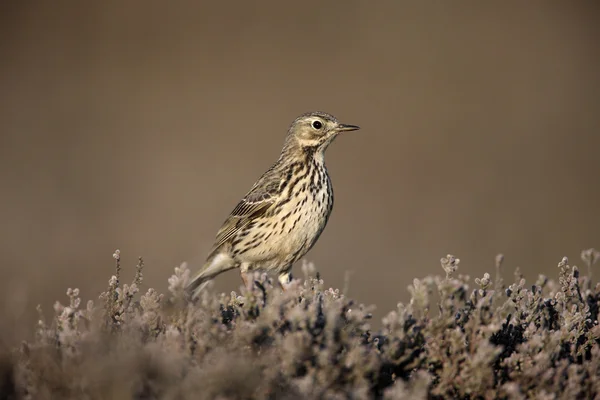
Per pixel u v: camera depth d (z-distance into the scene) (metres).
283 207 8.20
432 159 24.36
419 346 4.77
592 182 22.44
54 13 34.78
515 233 18.39
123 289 5.30
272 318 4.54
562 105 28.88
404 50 32.91
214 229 18.25
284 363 4.27
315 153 8.43
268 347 4.50
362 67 31.28
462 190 21.70
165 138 26.11
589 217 19.41
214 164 23.95
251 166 23.89
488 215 19.75
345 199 20.94
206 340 4.52
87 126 26.86
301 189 8.23
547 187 21.91
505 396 4.56
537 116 27.78
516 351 5.14
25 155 24.16
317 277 6.00
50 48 32.56
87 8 35.09
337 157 24.28
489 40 34.03
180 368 4.19
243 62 31.58
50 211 19.20
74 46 32.84
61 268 14.15
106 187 21.62
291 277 8.75
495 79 30.78
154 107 28.25
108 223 18.45
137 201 20.48
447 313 4.75
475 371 4.55
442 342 4.72
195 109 27.92
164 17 34.53
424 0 37.03
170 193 21.28
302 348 4.29
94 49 32.94
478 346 4.82
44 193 20.75
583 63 32.38
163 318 5.02
